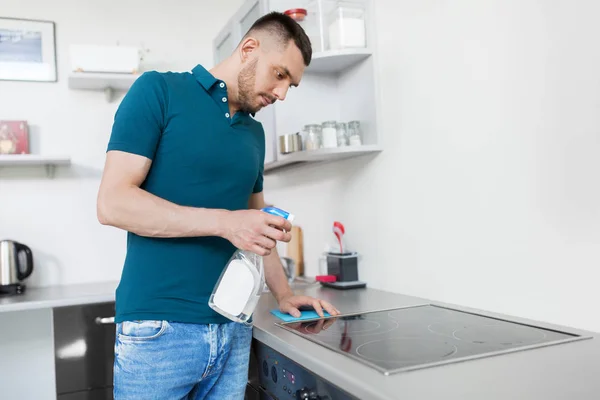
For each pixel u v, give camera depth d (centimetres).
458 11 156
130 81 258
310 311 159
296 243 265
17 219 261
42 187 265
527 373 92
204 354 124
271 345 130
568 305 125
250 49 131
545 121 129
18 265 237
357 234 218
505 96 141
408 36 180
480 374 92
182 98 123
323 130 202
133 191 112
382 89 196
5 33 262
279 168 276
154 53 288
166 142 121
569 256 124
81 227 270
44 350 260
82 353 212
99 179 274
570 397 79
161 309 119
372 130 199
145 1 287
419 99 175
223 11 301
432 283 174
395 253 192
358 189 216
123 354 119
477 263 153
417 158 178
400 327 135
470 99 153
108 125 275
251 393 157
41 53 267
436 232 170
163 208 112
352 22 196
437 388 84
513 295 141
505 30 140
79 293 227
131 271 122
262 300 191
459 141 158
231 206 130
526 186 135
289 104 221
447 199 164
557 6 125
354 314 154
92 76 248
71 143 270
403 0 181
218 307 118
